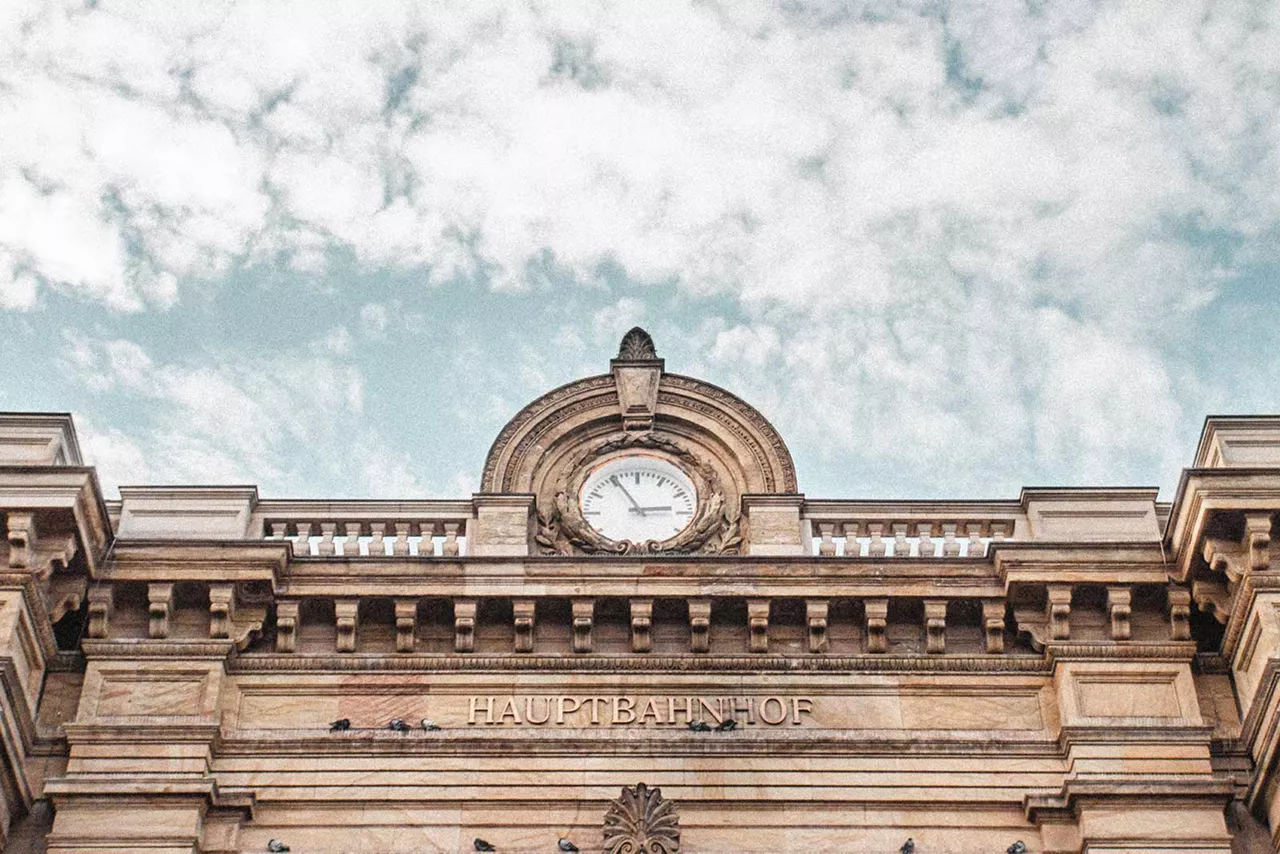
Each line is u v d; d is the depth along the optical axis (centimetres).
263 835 3462
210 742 3503
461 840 3462
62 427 3662
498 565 3672
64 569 3575
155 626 3612
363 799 3491
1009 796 3503
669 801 3459
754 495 3859
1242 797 3484
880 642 3656
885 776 3525
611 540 3878
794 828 3478
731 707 3600
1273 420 3731
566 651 3656
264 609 3659
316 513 3828
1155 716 3556
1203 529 3581
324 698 3606
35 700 3525
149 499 3791
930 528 3853
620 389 4044
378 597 3656
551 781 3512
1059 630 3641
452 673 3628
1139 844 3394
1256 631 3519
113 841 3366
